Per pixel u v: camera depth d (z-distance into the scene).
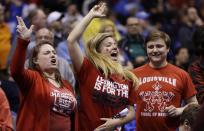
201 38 14.06
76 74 13.48
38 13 19.19
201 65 14.16
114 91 13.44
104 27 18.83
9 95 16.36
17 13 26.33
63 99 13.14
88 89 13.39
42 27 19.19
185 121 10.88
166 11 27.83
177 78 14.26
